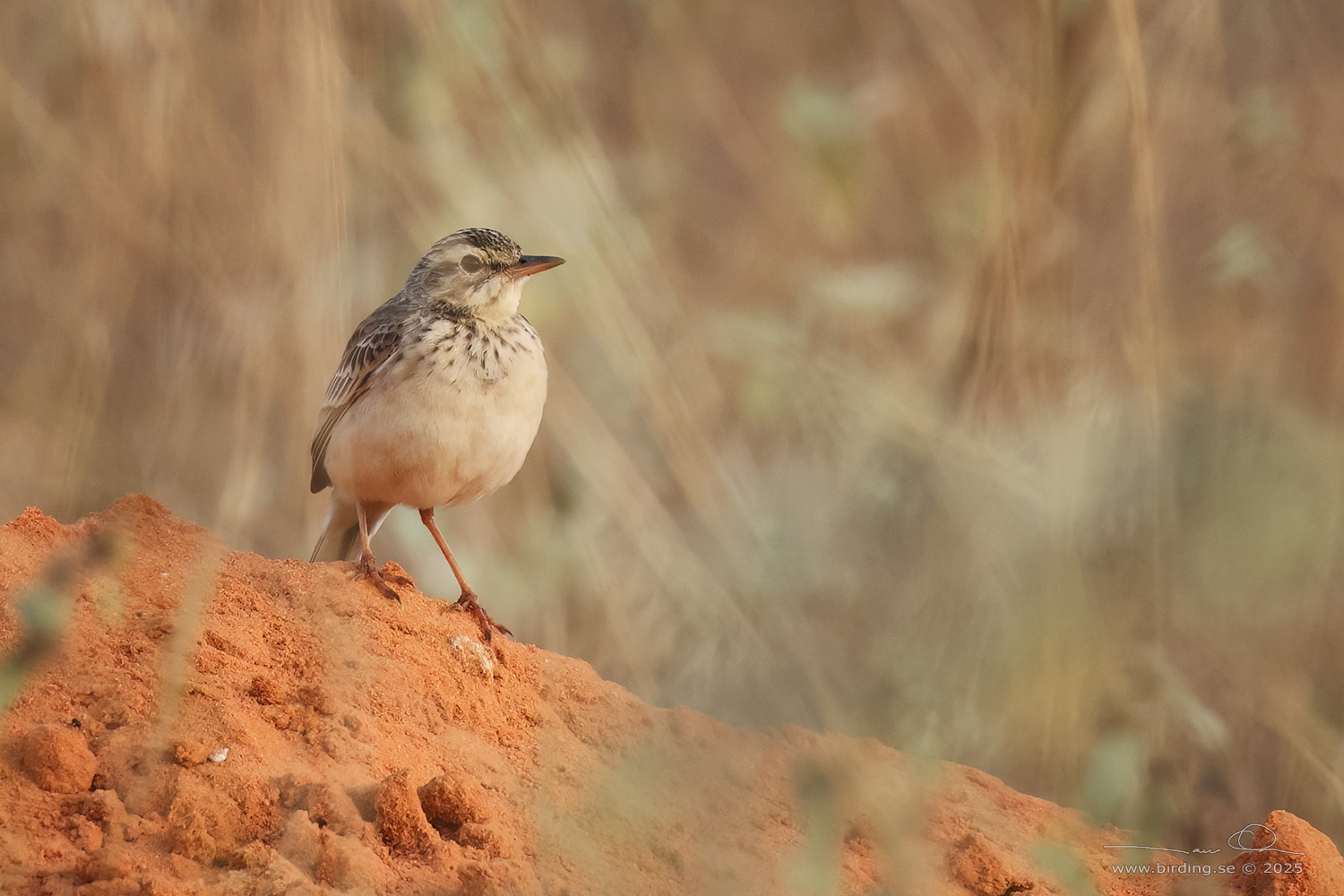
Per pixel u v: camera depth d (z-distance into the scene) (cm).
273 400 1366
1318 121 1562
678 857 759
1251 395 1202
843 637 1076
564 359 1485
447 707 864
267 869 671
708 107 2005
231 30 1450
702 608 1129
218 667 816
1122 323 1249
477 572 1387
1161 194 1371
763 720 1009
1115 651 1059
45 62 1505
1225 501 1121
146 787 712
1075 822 945
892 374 1362
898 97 1719
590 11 1958
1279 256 1414
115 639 822
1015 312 1255
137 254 1402
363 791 739
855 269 1517
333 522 1152
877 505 1162
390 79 1445
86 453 1373
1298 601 1143
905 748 997
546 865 726
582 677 948
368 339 1052
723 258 1900
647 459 1442
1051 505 1090
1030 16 1384
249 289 1374
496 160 1409
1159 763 1099
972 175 1609
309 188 1373
